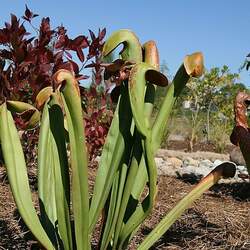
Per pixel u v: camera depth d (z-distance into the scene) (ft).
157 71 5.97
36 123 6.02
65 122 6.81
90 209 6.44
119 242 6.46
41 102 6.30
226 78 46.42
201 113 48.16
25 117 5.96
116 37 6.42
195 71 6.13
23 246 9.37
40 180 6.65
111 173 6.45
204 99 47.26
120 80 6.39
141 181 6.60
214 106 47.91
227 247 10.47
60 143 6.25
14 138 5.82
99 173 6.49
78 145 5.77
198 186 6.43
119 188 6.47
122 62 6.40
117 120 6.49
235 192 16.63
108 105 17.54
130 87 5.85
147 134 5.82
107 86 16.15
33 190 13.38
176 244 10.60
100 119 15.83
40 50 13.47
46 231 6.56
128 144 6.47
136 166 6.33
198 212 12.77
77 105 5.69
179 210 6.44
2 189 13.14
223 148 41.55
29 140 15.08
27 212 5.79
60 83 5.61
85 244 6.14
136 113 5.81
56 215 6.67
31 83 13.17
